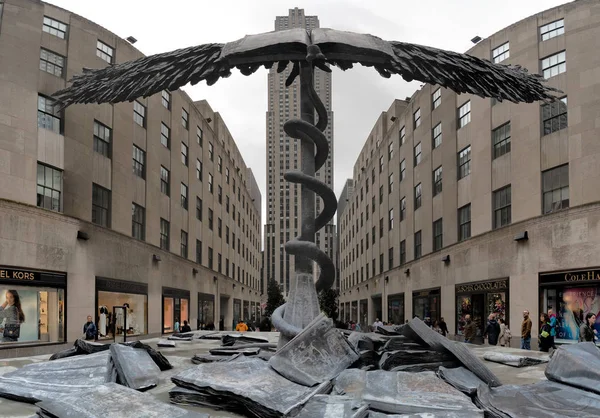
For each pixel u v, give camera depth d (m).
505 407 5.06
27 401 5.78
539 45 21.44
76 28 21.16
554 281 19.31
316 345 6.58
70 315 19.33
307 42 8.16
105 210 22.66
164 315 29.25
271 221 163.50
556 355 6.30
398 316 38.88
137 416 4.51
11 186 17.53
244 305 64.06
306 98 8.66
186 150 35.12
